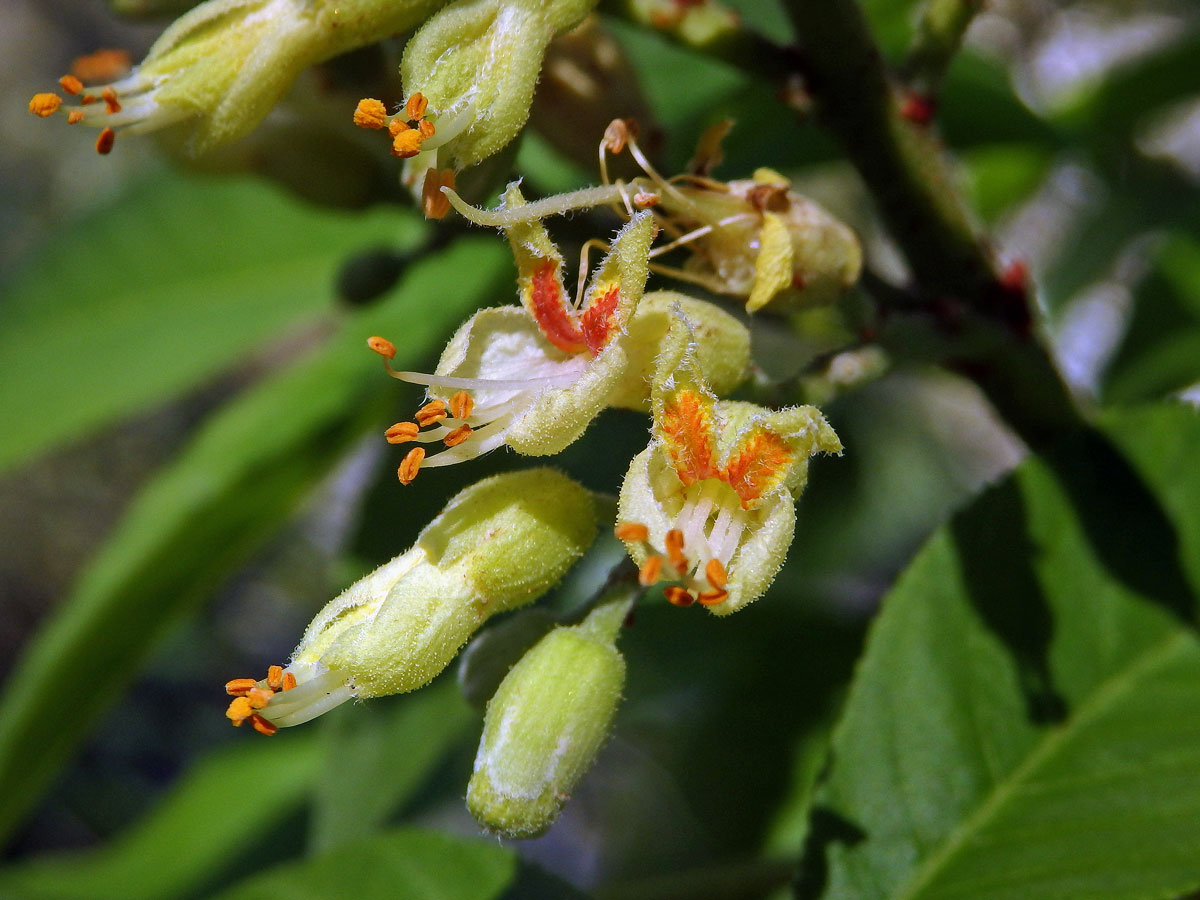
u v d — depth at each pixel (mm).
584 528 204
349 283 244
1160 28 429
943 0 215
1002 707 219
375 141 240
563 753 196
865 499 362
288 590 758
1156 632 219
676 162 267
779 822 281
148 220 295
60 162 907
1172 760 215
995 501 223
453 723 270
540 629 208
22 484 872
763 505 195
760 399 203
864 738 219
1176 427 222
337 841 270
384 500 276
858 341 211
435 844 231
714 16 217
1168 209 295
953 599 221
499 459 274
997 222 328
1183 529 221
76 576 888
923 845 215
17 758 276
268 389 281
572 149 230
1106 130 303
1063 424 229
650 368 200
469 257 281
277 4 205
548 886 227
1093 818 213
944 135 290
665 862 299
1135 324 301
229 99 205
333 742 274
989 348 221
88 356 300
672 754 297
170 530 273
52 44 959
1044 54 439
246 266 298
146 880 345
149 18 230
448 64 197
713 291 208
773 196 206
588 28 228
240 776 359
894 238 223
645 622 289
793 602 292
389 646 198
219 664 754
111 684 280
